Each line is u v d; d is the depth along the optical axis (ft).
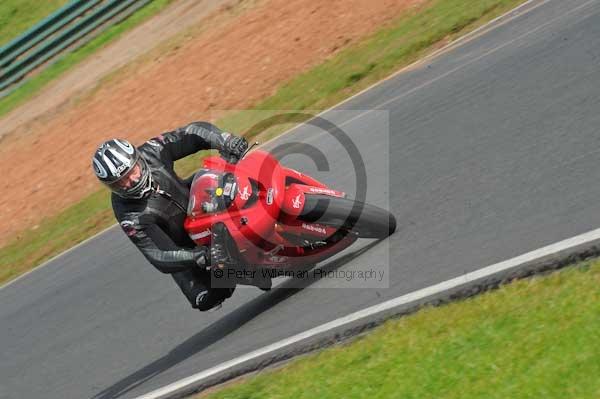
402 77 135.54
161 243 75.61
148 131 191.72
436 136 101.04
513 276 61.72
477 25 140.26
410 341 60.08
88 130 219.20
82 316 109.81
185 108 191.31
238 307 88.17
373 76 145.38
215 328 85.87
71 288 123.95
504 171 81.71
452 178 86.43
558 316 53.98
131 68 247.29
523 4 138.10
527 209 71.77
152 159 76.74
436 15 157.17
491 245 68.44
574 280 57.06
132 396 78.95
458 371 53.67
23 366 103.50
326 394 58.70
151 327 95.14
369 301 69.97
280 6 222.28
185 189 77.97
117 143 73.46
